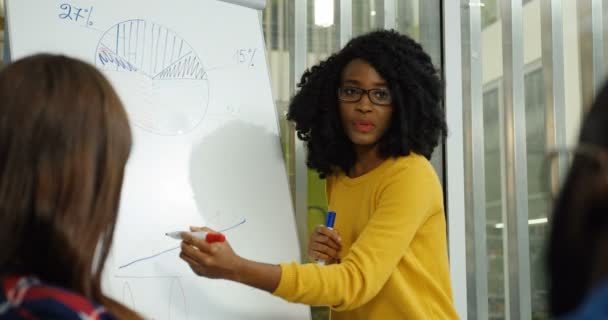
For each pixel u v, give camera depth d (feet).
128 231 5.10
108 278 4.95
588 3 7.83
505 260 7.64
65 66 2.66
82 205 2.57
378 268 4.92
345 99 5.59
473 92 7.62
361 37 5.73
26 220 2.51
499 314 7.60
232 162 5.62
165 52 5.63
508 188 7.68
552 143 7.79
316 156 5.98
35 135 2.51
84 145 2.57
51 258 2.55
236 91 5.82
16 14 5.25
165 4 5.75
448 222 7.42
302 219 7.06
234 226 5.48
